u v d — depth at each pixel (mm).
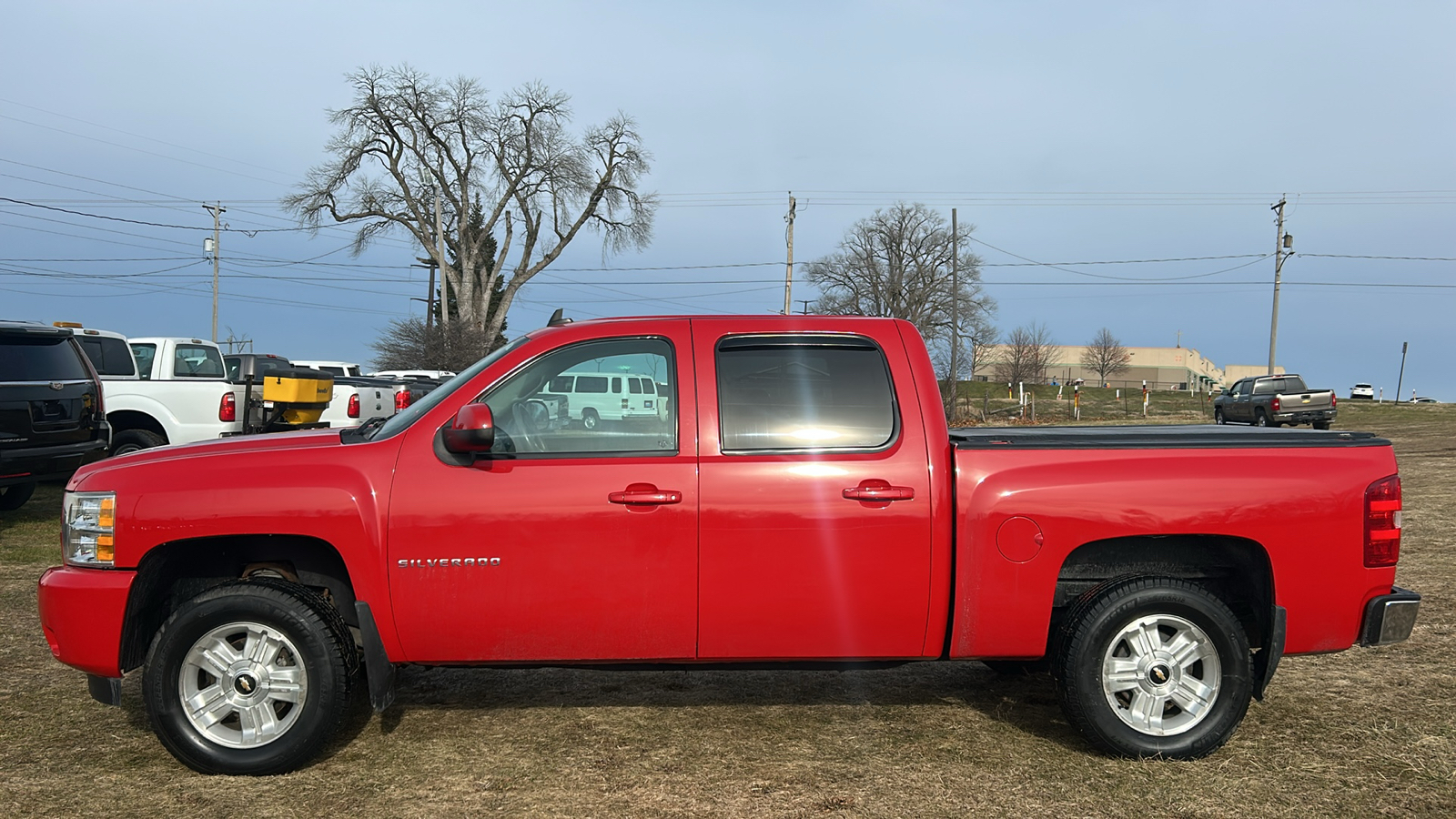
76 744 4066
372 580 3703
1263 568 3896
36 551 8125
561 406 3861
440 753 3986
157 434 11125
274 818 3381
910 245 60031
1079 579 4043
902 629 3816
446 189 48062
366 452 3793
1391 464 3895
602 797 3553
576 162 49188
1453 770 3785
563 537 3727
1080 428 4676
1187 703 3877
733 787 3639
